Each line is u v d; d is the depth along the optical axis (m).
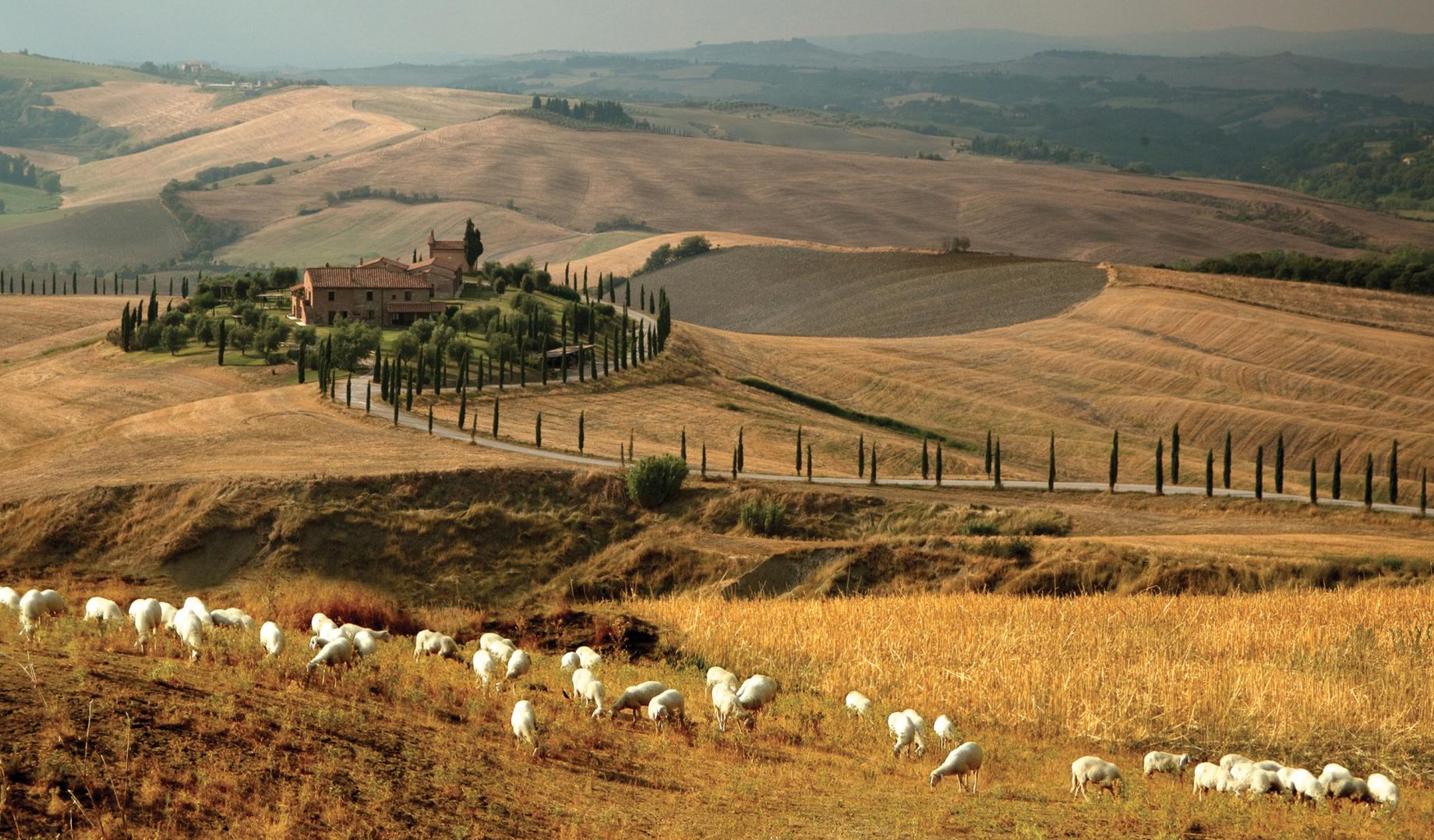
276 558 82.94
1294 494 127.06
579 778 21.45
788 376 192.75
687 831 19.16
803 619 43.06
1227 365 191.25
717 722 27.55
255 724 20.14
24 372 156.25
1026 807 22.11
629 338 184.75
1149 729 29.28
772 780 23.11
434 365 147.88
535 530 90.19
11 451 113.94
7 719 17.91
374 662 27.56
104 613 27.69
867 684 33.66
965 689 32.47
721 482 103.38
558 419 137.25
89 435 115.44
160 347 165.62
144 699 19.98
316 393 135.00
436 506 93.50
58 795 15.98
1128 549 72.06
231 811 16.80
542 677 30.92
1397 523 108.19
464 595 81.88
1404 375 181.25
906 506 101.12
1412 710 30.61
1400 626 40.06
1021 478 132.75
